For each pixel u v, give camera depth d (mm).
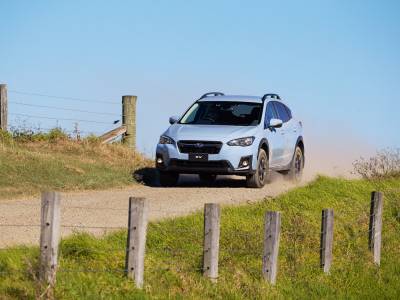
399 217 36750
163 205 34250
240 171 39031
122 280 21344
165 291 21953
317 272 27719
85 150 48156
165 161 39625
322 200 35781
